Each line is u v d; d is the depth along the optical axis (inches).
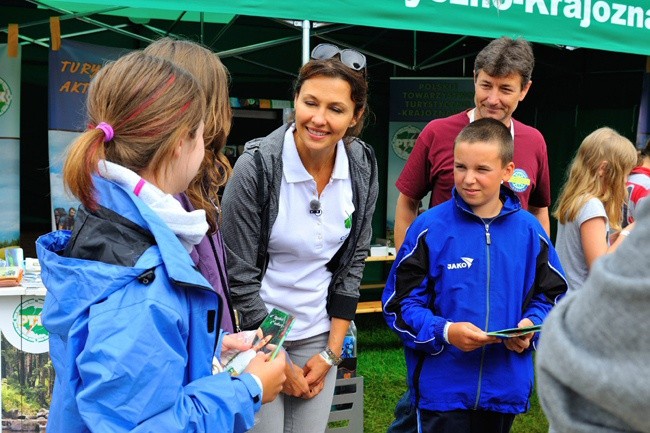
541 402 34.9
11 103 185.0
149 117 51.1
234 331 73.4
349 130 90.5
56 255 49.5
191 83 53.5
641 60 279.3
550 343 33.5
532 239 95.5
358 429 132.2
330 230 89.4
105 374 44.5
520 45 113.6
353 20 138.1
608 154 129.0
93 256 49.1
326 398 94.1
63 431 48.0
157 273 47.9
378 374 198.2
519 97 115.4
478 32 151.5
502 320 92.7
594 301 31.1
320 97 82.0
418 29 144.6
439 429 94.1
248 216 84.6
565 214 132.6
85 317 47.3
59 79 186.2
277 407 87.4
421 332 91.8
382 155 279.7
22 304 119.0
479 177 91.4
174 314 47.6
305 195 86.8
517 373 93.9
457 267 93.7
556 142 318.3
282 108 257.9
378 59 276.8
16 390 120.0
